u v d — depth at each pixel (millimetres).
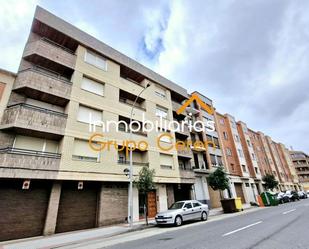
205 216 13227
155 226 11891
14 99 11617
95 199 13312
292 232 7051
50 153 12078
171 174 18203
